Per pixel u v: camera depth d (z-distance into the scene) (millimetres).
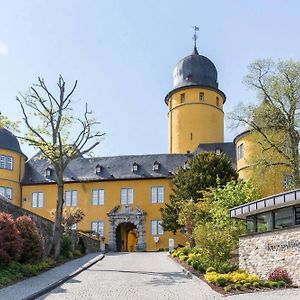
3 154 55906
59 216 29547
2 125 27375
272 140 35094
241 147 46188
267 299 15836
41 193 57375
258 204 22844
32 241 23734
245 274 20844
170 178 55469
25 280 20328
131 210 55438
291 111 35125
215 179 44938
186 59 65938
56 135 30422
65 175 57812
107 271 25141
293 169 34125
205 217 35406
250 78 36000
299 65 35281
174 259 30953
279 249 21047
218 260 25109
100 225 55938
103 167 57906
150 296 17141
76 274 23375
